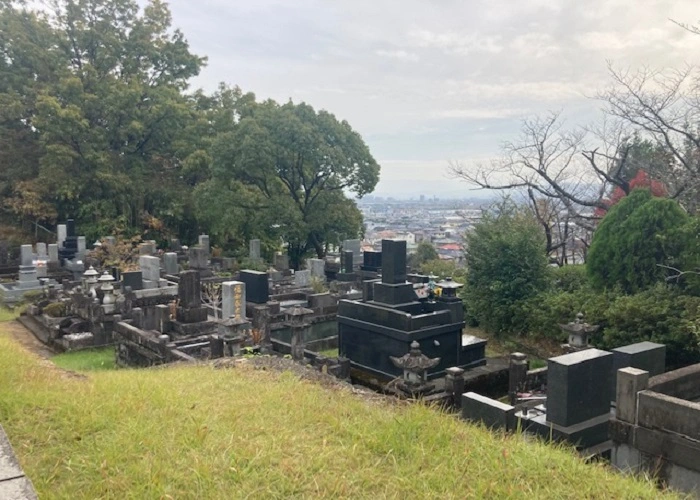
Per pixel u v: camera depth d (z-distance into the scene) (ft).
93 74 112.98
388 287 40.22
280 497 11.10
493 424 22.18
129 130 110.93
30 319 55.62
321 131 89.92
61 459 12.41
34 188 101.91
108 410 15.58
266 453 12.91
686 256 38.91
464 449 14.03
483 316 49.70
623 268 42.09
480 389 36.76
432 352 38.93
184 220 117.29
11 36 106.22
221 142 93.09
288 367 26.81
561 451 16.28
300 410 16.83
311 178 96.02
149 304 53.21
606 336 37.50
